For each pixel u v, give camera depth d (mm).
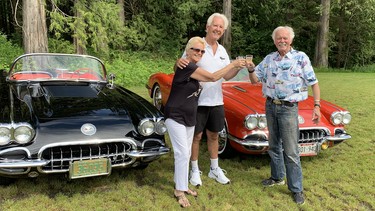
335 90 9898
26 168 2867
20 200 3045
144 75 10773
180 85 3025
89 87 4180
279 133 3432
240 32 19516
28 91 3752
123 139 3172
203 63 3369
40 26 9422
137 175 3754
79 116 3209
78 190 3303
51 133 2961
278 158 3557
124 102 3734
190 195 3334
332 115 4148
